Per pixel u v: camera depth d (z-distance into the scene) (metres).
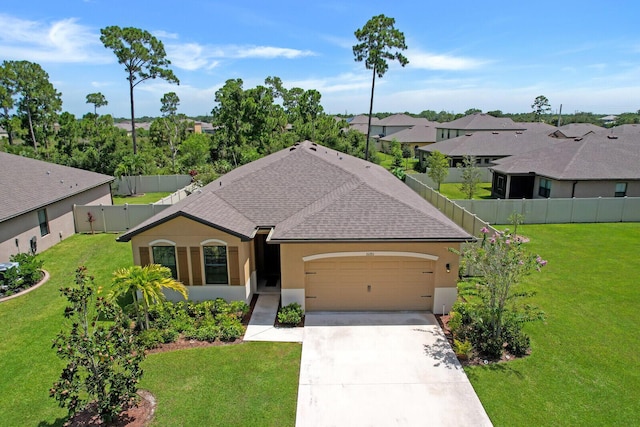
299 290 14.25
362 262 14.16
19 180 22.52
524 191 33.09
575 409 9.43
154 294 12.35
